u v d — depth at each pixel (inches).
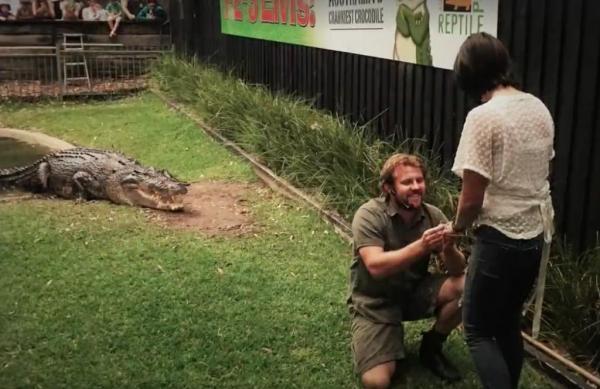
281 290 189.9
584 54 175.5
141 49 628.4
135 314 175.0
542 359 154.0
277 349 160.1
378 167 247.9
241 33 458.9
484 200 118.3
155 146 372.5
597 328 154.9
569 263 171.6
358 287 149.5
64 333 165.6
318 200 257.3
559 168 185.5
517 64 199.3
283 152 298.0
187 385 145.4
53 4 597.6
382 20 277.3
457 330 169.5
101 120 444.8
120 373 148.9
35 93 539.5
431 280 149.3
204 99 419.8
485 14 210.7
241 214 255.0
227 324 170.6
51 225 238.2
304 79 371.6
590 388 142.9
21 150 379.9
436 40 238.7
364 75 303.3
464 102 230.2
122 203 266.7
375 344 143.6
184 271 201.2
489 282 119.5
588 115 175.3
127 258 209.9
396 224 145.0
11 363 152.8
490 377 120.7
